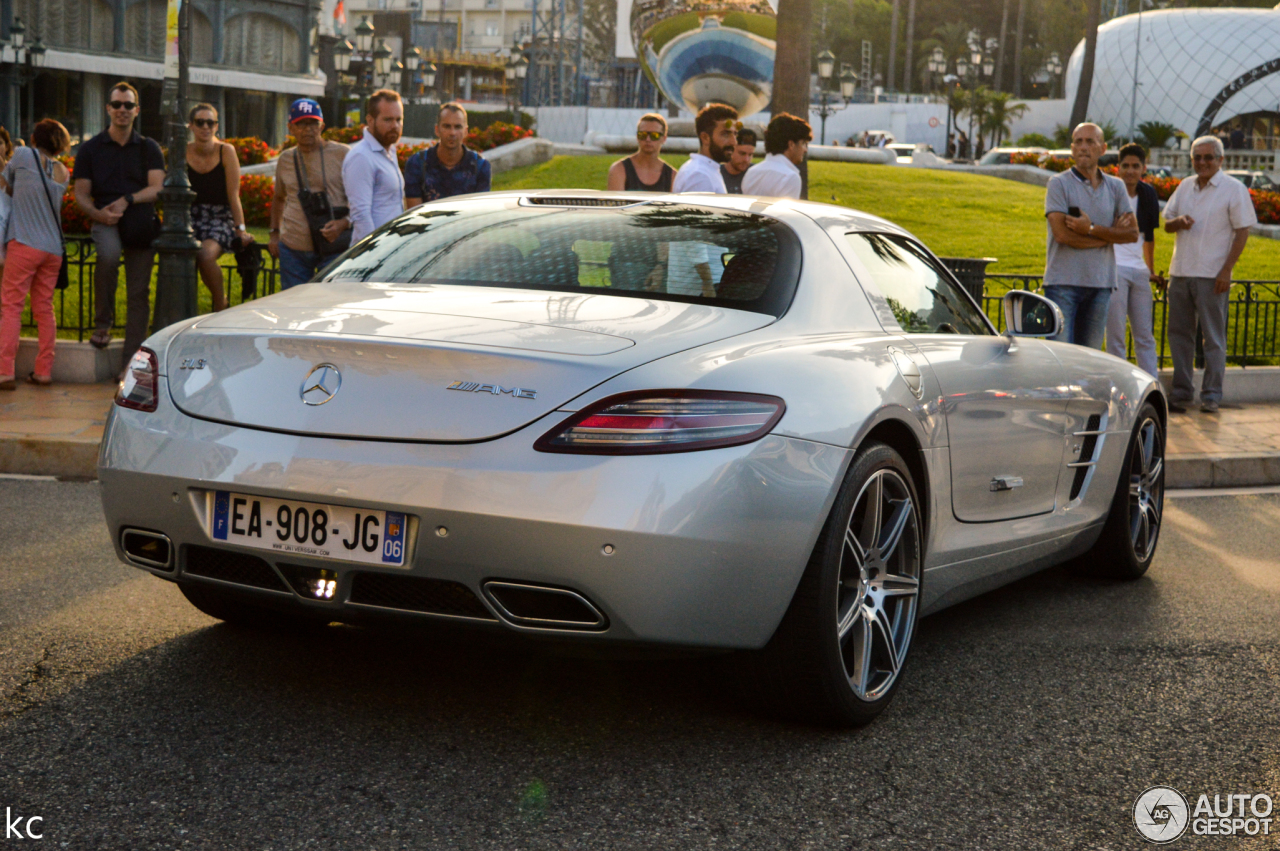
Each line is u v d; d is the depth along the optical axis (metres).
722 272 3.37
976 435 3.83
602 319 3.03
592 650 2.85
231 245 9.38
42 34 53.16
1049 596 4.91
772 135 7.08
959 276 8.84
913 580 3.46
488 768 2.88
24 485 6.23
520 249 3.52
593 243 3.51
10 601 4.16
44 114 54.25
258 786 2.72
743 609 2.86
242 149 29.08
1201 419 9.34
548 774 2.86
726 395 2.83
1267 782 3.02
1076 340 8.18
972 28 110.00
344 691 3.36
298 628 3.90
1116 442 4.91
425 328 2.96
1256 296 11.38
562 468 2.67
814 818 2.70
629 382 2.76
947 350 3.82
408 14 97.56
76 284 12.45
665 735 3.13
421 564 2.73
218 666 3.53
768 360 3.00
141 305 8.95
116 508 3.08
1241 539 6.12
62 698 3.24
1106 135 88.56
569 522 2.65
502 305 3.13
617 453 2.70
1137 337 9.70
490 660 3.67
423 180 8.10
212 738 2.99
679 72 34.50
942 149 72.94
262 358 2.96
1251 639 4.32
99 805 2.60
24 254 8.34
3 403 7.76
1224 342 9.77
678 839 2.55
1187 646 4.21
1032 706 3.53
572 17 106.31
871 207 24.97
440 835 2.52
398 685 3.42
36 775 2.74
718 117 7.85
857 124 73.50
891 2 114.12
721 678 3.57
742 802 2.76
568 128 58.53
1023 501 4.25
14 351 8.35
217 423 2.93
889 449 3.28
